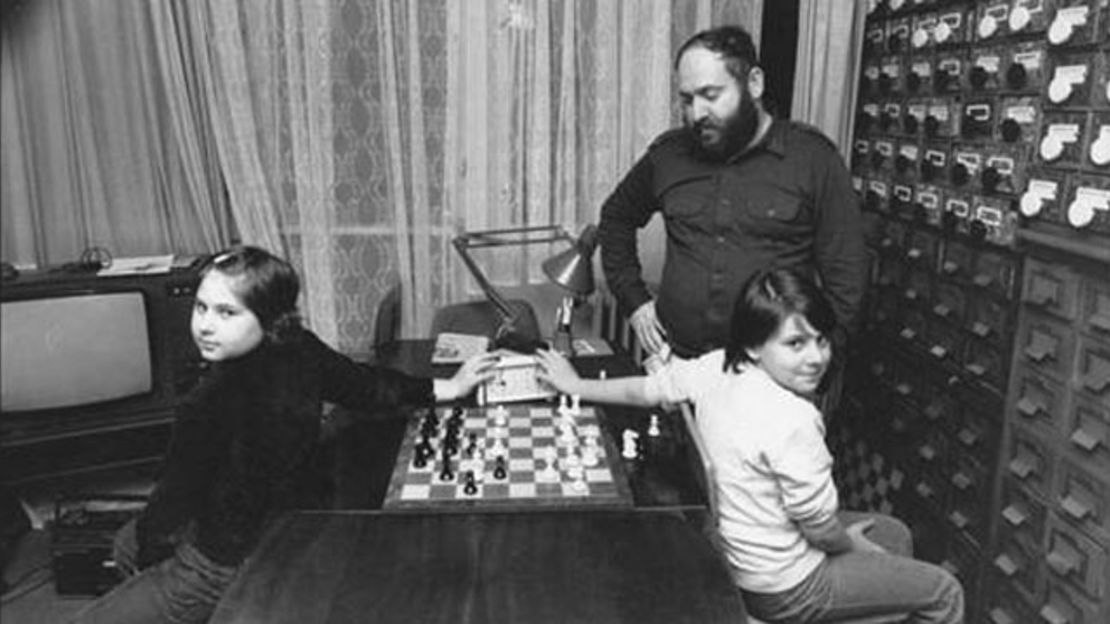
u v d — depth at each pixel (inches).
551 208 109.7
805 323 59.7
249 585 51.2
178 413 65.5
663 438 73.6
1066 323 72.8
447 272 110.8
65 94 98.0
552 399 81.2
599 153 108.4
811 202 78.6
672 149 84.0
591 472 67.2
